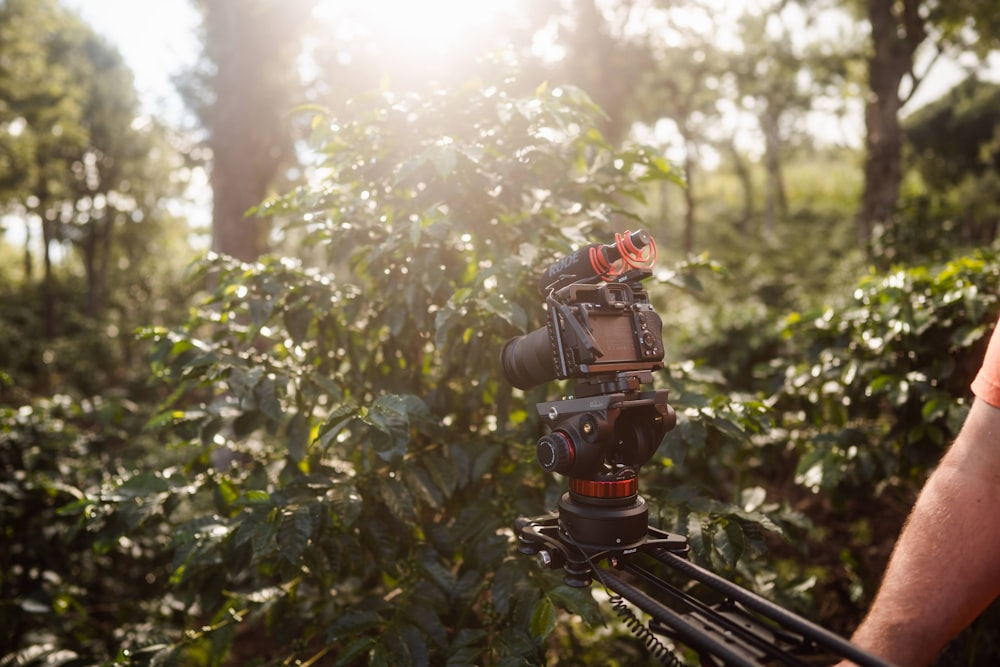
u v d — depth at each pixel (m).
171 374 2.10
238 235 6.43
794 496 4.04
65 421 3.71
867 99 11.05
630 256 1.23
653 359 1.22
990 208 25.34
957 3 10.98
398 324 2.00
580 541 1.13
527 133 2.03
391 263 2.07
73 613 3.07
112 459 3.17
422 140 2.03
